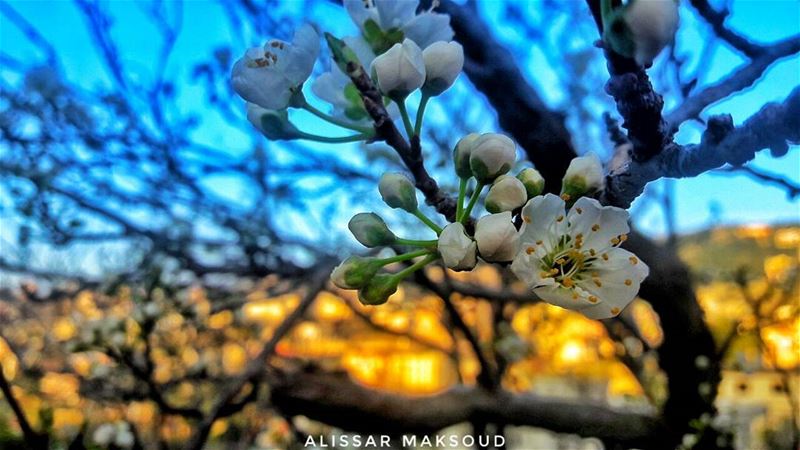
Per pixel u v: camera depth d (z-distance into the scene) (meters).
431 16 0.11
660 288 0.24
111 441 0.26
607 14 0.07
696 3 0.11
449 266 0.10
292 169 0.32
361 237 0.11
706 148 0.09
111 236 0.31
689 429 0.24
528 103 0.21
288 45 0.11
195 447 0.20
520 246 0.10
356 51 0.11
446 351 0.37
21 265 0.33
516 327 0.40
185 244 0.31
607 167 0.13
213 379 0.30
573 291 0.10
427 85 0.10
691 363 0.25
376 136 0.11
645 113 0.09
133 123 0.31
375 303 0.11
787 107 0.08
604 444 0.26
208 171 0.32
